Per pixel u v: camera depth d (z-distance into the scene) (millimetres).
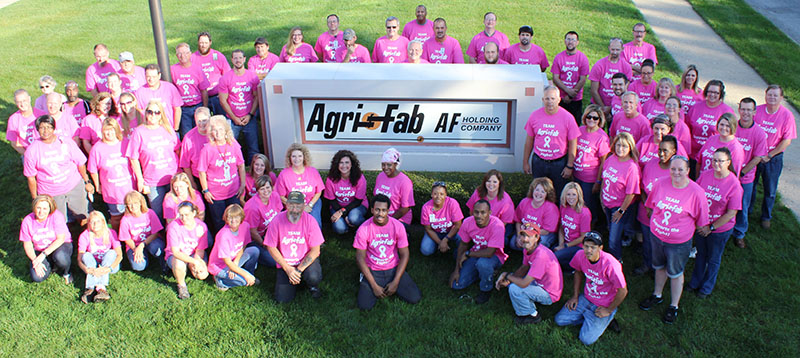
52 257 7238
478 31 15438
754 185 8047
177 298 7008
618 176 7008
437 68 8984
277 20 16984
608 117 9789
